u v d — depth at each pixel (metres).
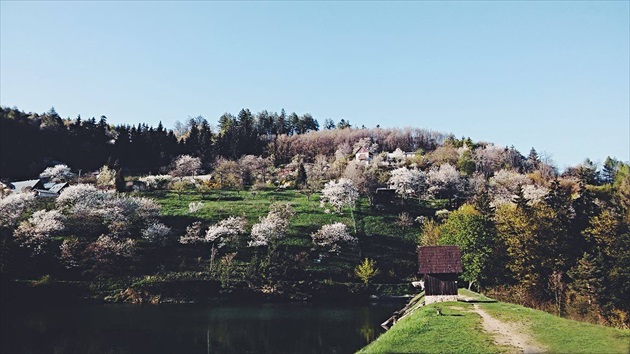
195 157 171.00
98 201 98.06
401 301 76.31
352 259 90.44
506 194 118.31
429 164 160.62
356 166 140.88
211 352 42.81
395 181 123.75
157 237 89.38
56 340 47.12
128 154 164.50
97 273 78.00
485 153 171.00
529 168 170.25
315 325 56.28
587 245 68.31
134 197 109.19
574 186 121.62
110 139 183.38
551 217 69.69
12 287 70.69
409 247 96.75
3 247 75.19
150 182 129.38
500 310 43.03
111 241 83.88
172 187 128.88
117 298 72.62
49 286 72.31
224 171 144.75
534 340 30.97
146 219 96.56
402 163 157.62
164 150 171.25
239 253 88.44
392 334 34.03
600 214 76.19
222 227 91.88
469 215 70.38
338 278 83.56
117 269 79.44
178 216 102.38
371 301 76.25
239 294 76.00
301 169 144.00
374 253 93.44
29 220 88.50
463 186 128.25
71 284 74.12
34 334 49.81
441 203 122.31
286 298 75.94
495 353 27.80
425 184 127.69
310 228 100.38
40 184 119.19
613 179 148.25
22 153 150.00
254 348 44.28
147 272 79.94
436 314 41.59
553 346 29.11
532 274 62.22
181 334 50.50
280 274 80.06
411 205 119.31
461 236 67.31
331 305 73.00
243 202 116.88
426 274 55.56
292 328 54.31
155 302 72.19
